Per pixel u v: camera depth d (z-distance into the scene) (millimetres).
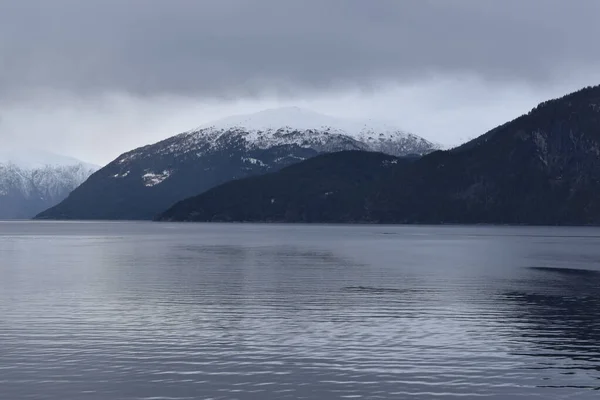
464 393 29312
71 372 32250
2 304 52469
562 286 65625
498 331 41625
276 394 29203
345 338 39625
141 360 34500
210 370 32719
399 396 28969
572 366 33375
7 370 32594
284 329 42312
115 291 60938
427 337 39906
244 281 70125
